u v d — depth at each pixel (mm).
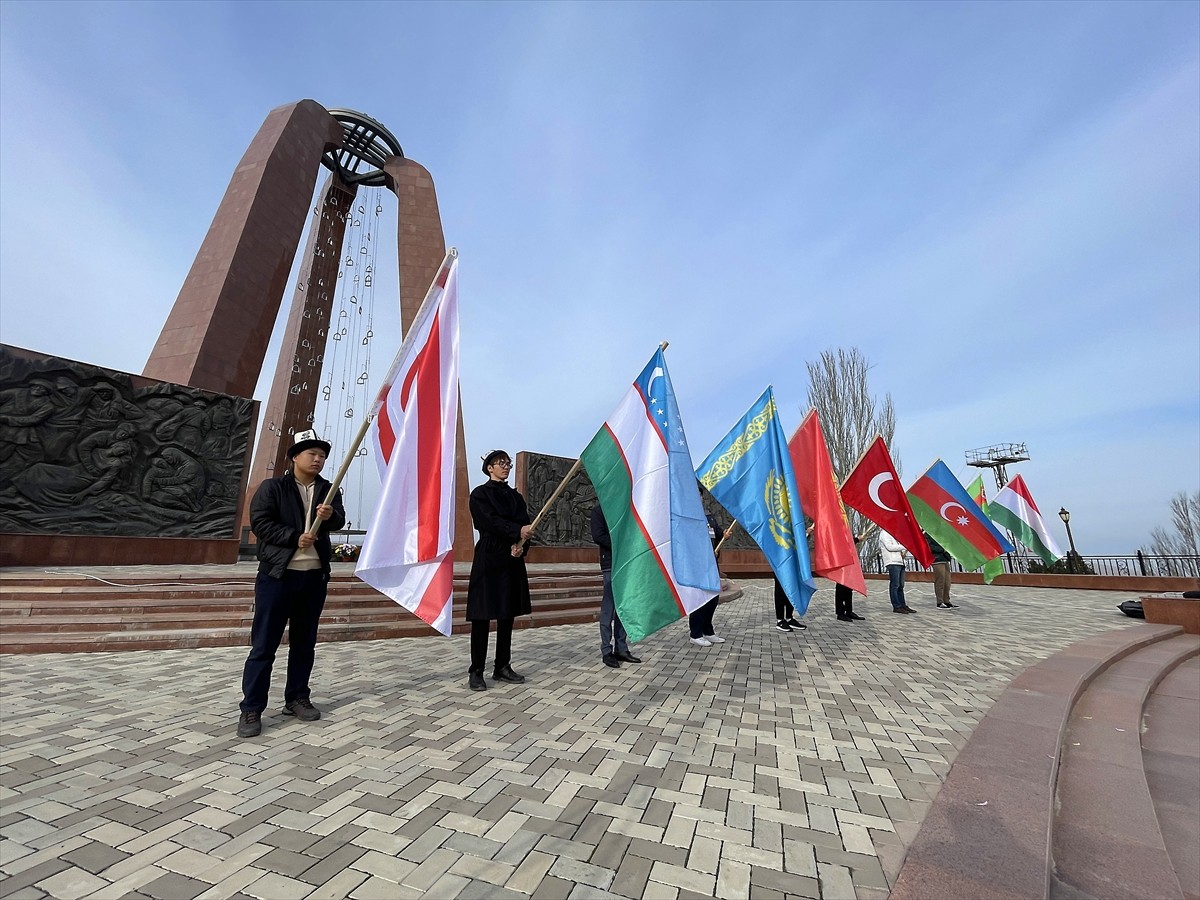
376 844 2264
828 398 26828
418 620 7707
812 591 5699
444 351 4617
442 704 4242
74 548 9883
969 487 15953
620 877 2070
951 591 15578
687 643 7203
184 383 14031
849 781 2951
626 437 4816
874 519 8383
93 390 10305
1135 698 4945
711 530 8492
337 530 3998
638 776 2977
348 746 3348
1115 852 2568
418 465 4340
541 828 2414
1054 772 3020
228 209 16281
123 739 3432
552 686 4852
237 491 11805
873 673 5477
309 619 3924
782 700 4484
